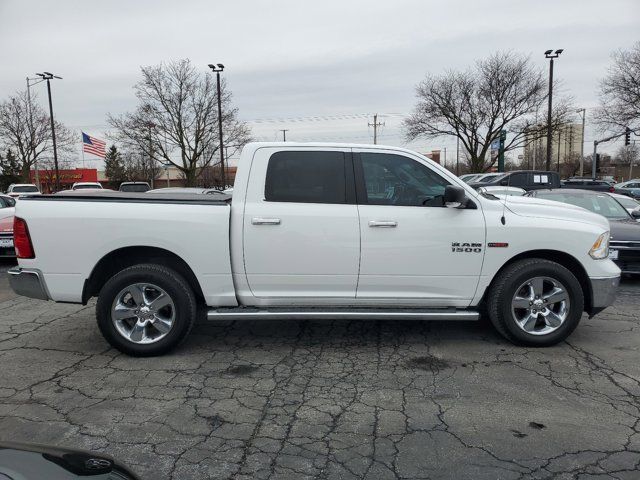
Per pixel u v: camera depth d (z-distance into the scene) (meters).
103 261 4.63
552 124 35.56
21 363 4.55
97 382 4.13
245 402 3.77
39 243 4.50
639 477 2.81
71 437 3.27
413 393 3.90
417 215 4.59
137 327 4.63
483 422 3.45
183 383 4.11
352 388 4.00
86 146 35.97
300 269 4.59
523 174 19.22
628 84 30.70
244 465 2.96
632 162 79.44
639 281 8.15
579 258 4.73
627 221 8.12
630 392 3.89
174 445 3.18
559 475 2.83
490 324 5.63
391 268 4.61
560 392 3.89
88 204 4.53
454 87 36.56
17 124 44.41
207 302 4.66
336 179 4.63
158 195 5.25
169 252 4.72
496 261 4.68
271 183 4.61
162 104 36.59
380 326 5.62
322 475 2.86
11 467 1.80
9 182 56.56
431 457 3.03
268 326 5.65
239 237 4.54
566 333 4.77
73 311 6.33
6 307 6.52
